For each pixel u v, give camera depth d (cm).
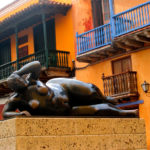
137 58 1691
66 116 482
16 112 481
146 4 1580
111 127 512
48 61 1947
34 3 1938
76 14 2016
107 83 1786
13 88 486
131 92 1655
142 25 1589
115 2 1820
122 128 522
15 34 2366
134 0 1734
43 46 2198
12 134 439
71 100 521
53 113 496
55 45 2120
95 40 1831
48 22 2172
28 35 2306
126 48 1709
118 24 1688
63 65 2006
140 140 538
